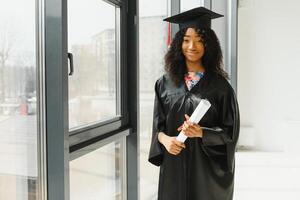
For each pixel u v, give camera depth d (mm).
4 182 1293
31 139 1383
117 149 2232
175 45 1767
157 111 1810
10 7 1281
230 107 1697
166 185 1771
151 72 2861
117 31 2129
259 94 5105
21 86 1333
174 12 3098
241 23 5059
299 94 5008
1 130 1265
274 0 4945
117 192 2270
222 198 1744
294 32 4941
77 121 1740
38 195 1398
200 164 1712
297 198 3090
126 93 2209
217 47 1736
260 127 5141
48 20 1344
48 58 1356
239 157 4676
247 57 5090
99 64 1947
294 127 4898
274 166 4199
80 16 1736
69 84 1658
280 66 5020
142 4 2633
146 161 2807
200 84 1700
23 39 1335
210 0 4074
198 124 1674
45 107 1371
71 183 1760
